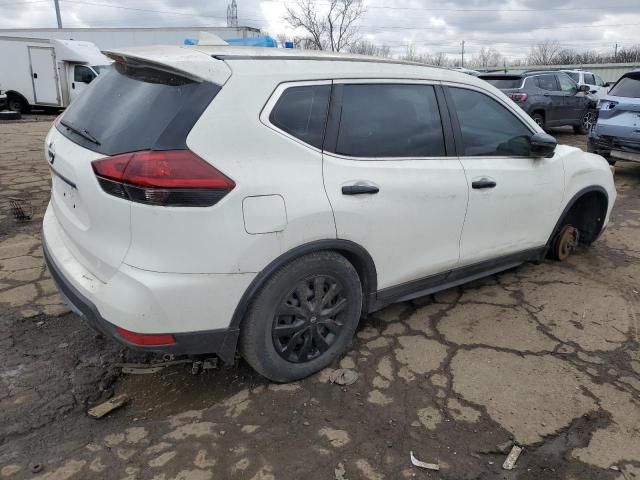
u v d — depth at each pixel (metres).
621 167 9.12
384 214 2.86
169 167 2.18
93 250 2.41
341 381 2.83
